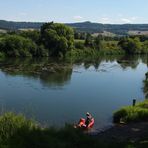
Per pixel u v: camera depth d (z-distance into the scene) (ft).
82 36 526.57
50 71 233.96
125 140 67.77
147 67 302.04
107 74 238.27
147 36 620.49
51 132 50.60
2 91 155.74
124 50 453.58
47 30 350.64
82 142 49.80
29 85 174.19
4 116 51.67
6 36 348.18
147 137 71.36
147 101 115.96
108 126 92.02
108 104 136.05
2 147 43.55
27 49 330.34
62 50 349.82
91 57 372.58
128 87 185.37
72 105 131.13
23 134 47.60
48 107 126.21
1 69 229.86
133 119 93.56
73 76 217.15
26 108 123.34
